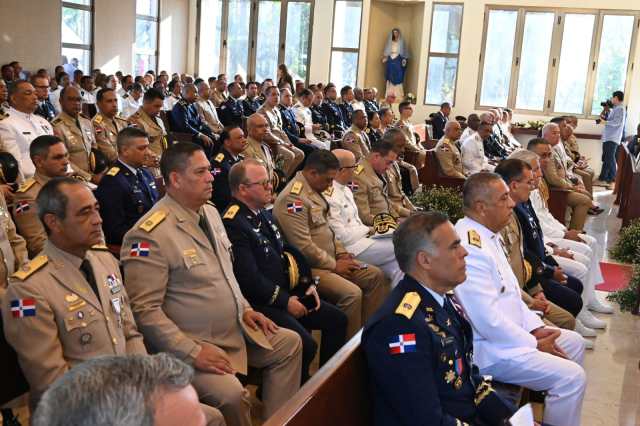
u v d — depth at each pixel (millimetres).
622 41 12859
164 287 2566
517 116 13539
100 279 2311
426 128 11750
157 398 829
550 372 2670
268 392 2807
